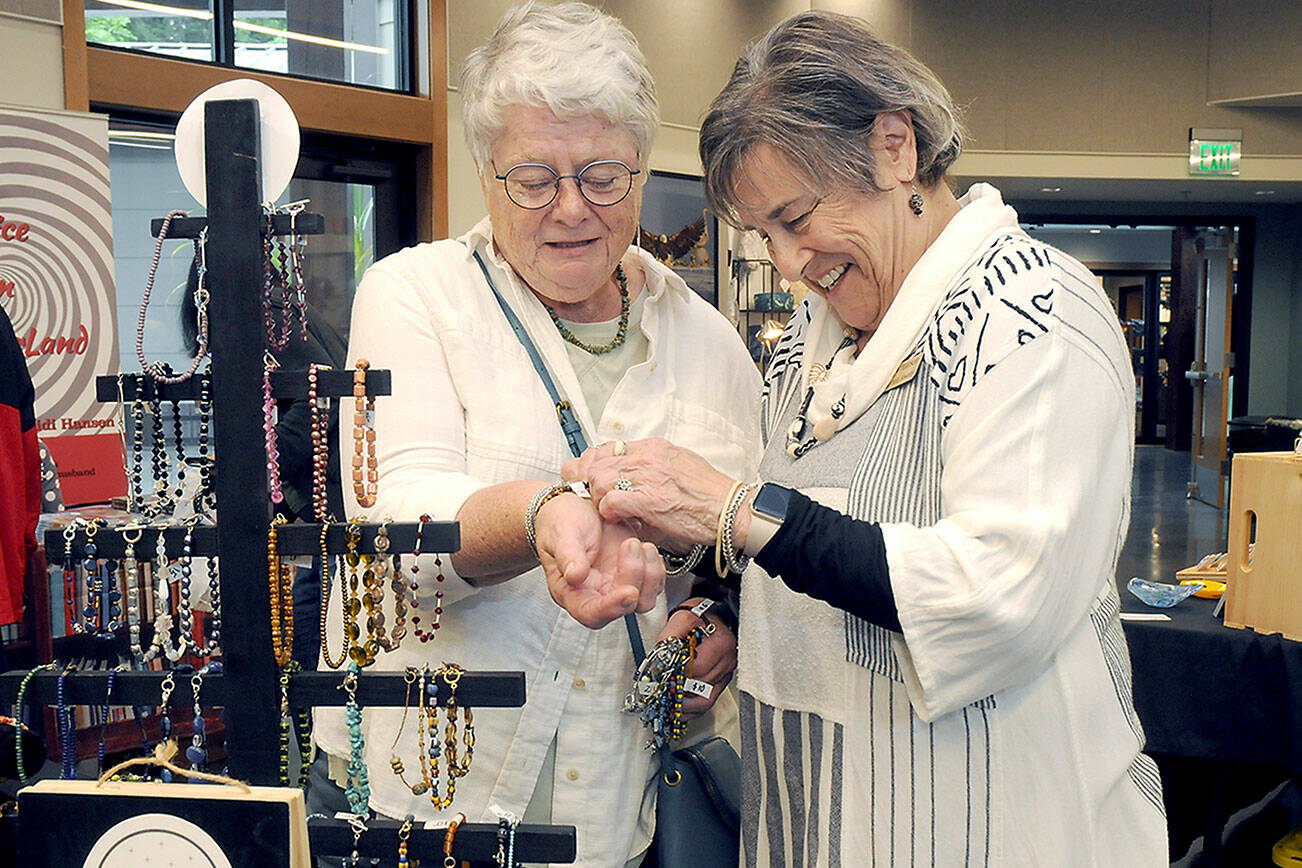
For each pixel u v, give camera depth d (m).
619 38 1.20
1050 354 1.05
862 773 1.18
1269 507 2.55
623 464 1.08
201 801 0.80
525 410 1.26
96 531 0.89
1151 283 16.77
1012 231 1.16
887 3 10.21
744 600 1.30
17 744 0.92
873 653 1.16
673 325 1.43
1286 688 2.51
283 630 0.90
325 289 5.80
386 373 0.90
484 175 1.25
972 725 1.13
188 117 0.89
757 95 1.13
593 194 1.19
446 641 1.23
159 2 4.80
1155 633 2.68
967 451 1.06
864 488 1.17
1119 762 1.16
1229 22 10.52
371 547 0.89
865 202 1.14
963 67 10.45
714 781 1.31
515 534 1.04
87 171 4.19
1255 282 13.09
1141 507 10.30
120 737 2.73
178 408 0.92
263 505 0.89
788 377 1.38
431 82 5.91
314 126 5.40
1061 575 1.04
